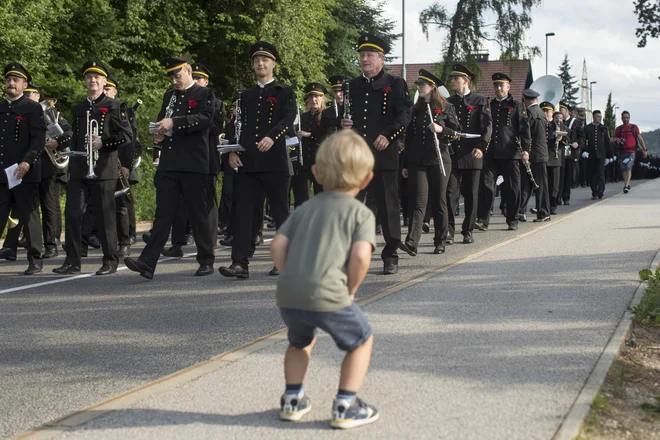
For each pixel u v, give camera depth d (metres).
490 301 6.71
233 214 9.40
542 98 18.22
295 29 28.55
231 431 3.84
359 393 4.31
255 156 8.84
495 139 13.66
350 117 8.89
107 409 4.16
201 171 8.98
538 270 8.31
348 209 3.74
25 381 5.09
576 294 6.96
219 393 4.40
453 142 11.86
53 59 21.53
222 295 7.86
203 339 6.03
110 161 9.47
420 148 10.31
